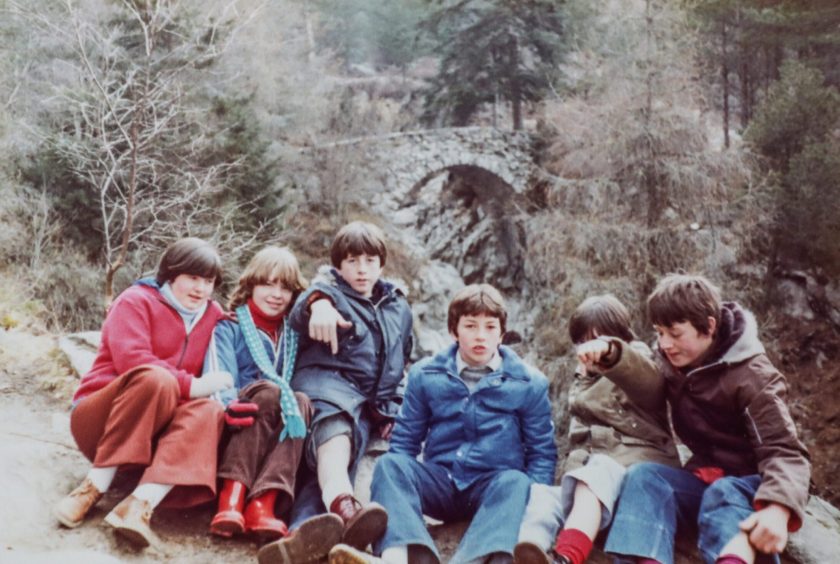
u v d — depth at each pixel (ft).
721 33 62.28
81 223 31.45
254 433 8.79
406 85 113.29
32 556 7.36
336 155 58.65
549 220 48.62
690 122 44.75
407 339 11.00
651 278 42.96
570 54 73.46
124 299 9.27
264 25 53.21
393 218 64.03
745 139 50.21
